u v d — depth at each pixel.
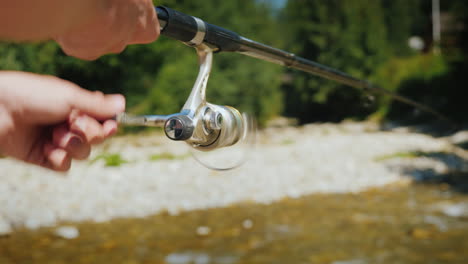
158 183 7.15
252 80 18.27
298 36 21.69
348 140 13.02
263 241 4.40
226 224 5.02
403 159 9.27
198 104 0.81
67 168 0.58
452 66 15.78
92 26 0.47
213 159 9.34
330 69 1.38
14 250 4.06
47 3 0.39
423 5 32.97
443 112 15.52
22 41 0.42
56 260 3.84
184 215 5.43
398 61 20.38
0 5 0.37
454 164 8.77
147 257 3.95
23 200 5.87
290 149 11.17
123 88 13.96
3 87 0.52
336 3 21.34
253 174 7.89
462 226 4.80
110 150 10.27
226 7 17.59
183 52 15.64
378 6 22.72
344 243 4.30
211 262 3.84
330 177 7.66
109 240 4.43
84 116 0.57
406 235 4.51
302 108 21.70
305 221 5.12
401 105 18.31
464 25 15.74
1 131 0.53
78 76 12.71
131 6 0.50
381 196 6.39
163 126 0.74
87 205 5.78
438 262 3.77
